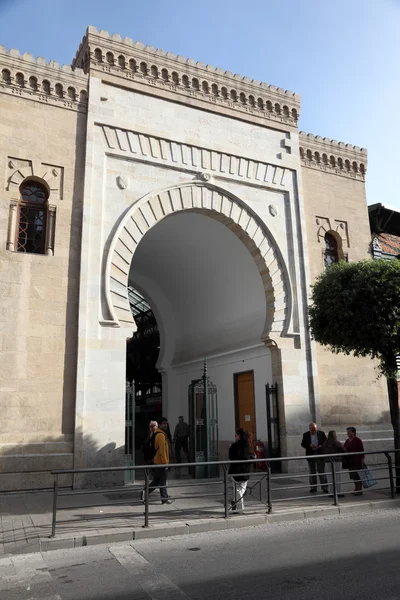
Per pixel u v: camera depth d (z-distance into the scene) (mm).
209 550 7848
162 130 17141
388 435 18812
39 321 14008
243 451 10641
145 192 16469
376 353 13602
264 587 6039
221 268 20688
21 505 11141
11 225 14289
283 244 18734
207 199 17578
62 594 6066
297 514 10094
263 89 19594
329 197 20531
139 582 6402
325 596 5660
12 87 15180
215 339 21984
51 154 15281
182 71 17953
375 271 13125
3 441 12859
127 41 17078
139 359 32031
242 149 18641
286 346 17703
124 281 15359
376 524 9367
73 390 13906
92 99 16125
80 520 9508
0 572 6988
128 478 13898
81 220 15234
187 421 23109
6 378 13258
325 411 17891
